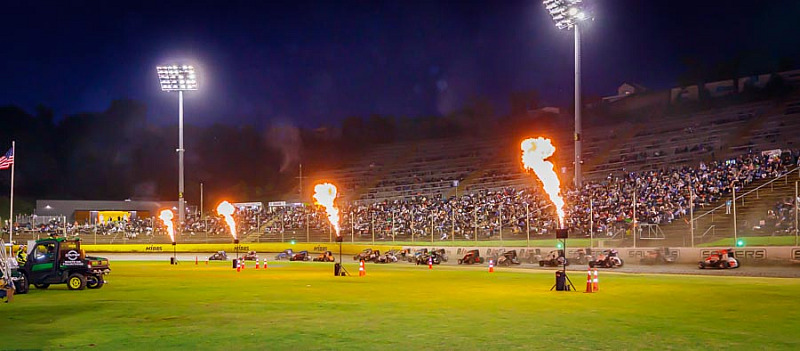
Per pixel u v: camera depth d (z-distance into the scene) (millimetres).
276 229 84500
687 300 22109
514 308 19828
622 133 91438
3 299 22984
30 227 92812
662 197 58156
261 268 51594
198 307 20562
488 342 13625
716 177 59250
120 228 92062
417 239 69875
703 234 48906
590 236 52719
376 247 67312
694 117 88875
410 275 39500
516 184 81750
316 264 59906
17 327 16250
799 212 46344
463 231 67062
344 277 37812
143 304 21641
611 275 37375
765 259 41438
